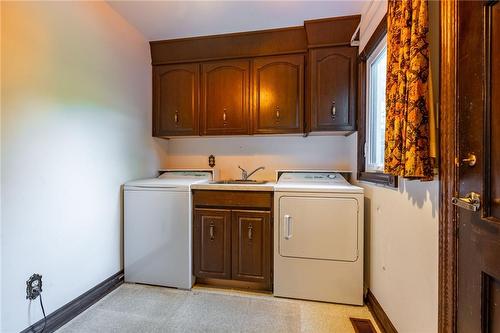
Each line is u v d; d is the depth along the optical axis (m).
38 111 1.50
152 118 2.69
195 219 2.18
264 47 2.46
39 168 1.50
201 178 2.67
